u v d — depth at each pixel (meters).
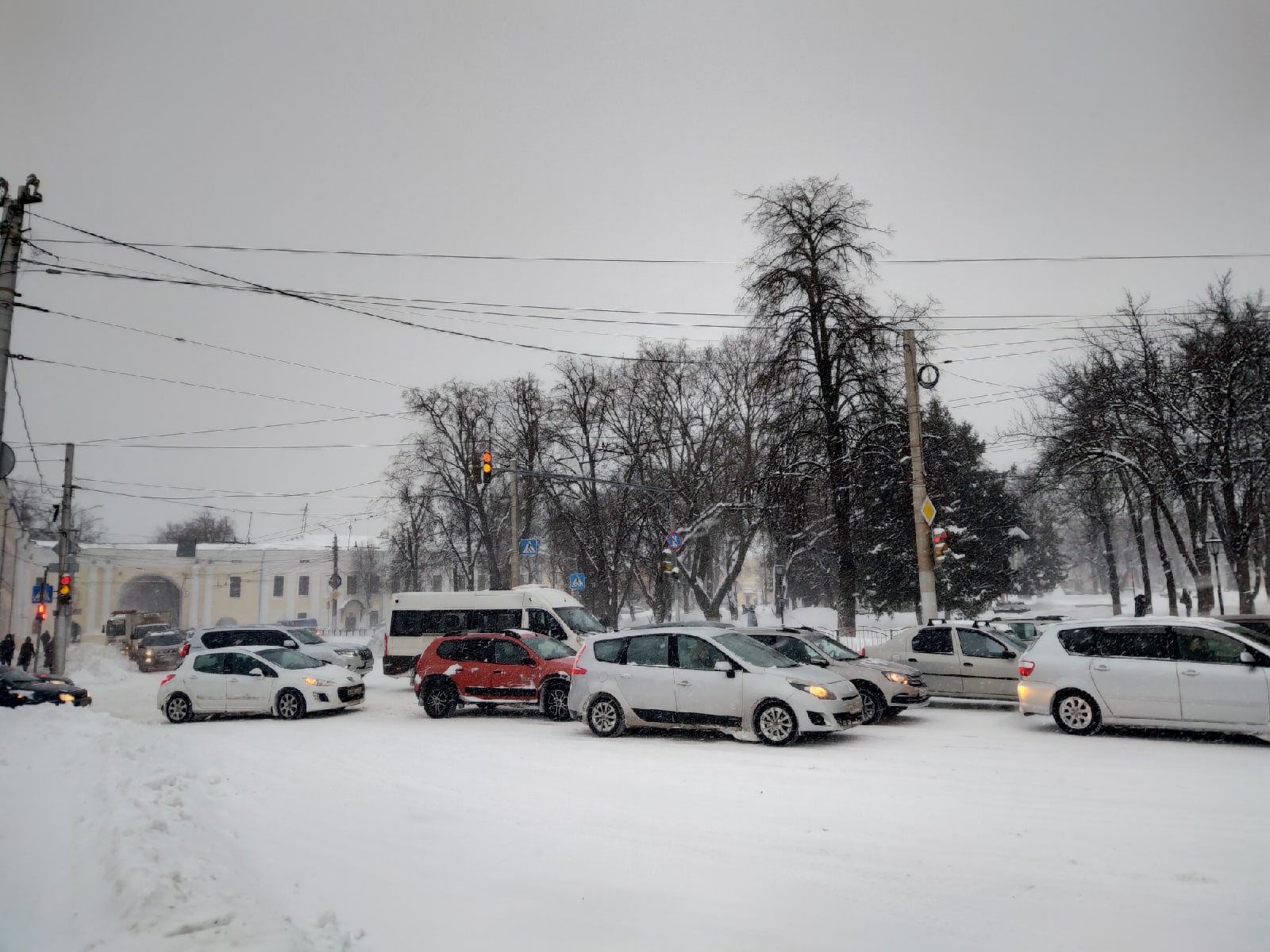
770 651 13.80
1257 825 7.60
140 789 8.15
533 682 16.97
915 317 27.55
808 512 30.19
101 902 5.02
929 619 21.34
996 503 41.25
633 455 44.38
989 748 11.95
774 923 5.48
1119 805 8.41
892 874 6.45
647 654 13.82
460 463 47.53
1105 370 29.58
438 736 14.51
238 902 5.14
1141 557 41.16
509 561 51.50
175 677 18.22
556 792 9.53
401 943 5.11
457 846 7.29
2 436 15.68
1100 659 12.80
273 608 81.88
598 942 5.17
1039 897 5.90
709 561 46.94
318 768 11.28
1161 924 5.37
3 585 38.88
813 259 29.22
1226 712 11.78
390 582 72.75
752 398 42.88
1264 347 27.33
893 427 28.02
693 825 7.96
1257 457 29.03
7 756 10.17
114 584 76.50
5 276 15.98
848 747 12.36
